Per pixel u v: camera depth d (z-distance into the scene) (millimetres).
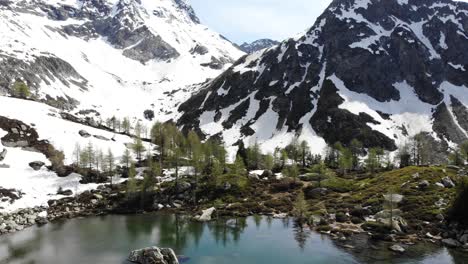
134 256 85438
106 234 108250
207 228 114125
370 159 171750
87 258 88250
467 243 91312
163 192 146625
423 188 124562
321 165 159875
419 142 192750
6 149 165625
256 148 184500
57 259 87812
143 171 163750
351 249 91625
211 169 162875
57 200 140375
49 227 116625
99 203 140500
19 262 86188
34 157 167375
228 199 142250
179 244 98438
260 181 157000
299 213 122500
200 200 143625
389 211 105938
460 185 103625
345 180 153375
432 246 92062
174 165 163500
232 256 88875
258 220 122625
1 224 113500
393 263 81438
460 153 189375
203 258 87812
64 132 191750
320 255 88125
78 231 111625
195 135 184250
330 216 118438
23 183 146875
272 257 87750
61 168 161500
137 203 140750
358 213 116812
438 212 106562
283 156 182000
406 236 98938
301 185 152000
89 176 160500
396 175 143125
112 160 160250
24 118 190000
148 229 113625
